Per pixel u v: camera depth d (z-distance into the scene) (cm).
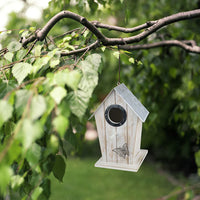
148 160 778
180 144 714
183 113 312
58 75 98
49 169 126
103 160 186
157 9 335
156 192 589
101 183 643
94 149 864
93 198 568
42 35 150
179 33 296
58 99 88
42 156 125
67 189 611
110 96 171
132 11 362
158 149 782
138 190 602
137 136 178
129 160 180
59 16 144
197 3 363
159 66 296
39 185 127
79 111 104
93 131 877
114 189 608
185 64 302
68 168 745
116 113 198
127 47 219
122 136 177
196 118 296
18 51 152
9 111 89
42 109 82
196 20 367
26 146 74
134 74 319
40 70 149
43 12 283
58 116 82
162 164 737
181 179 648
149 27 172
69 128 132
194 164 697
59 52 138
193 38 295
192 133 347
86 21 140
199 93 317
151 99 321
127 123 173
